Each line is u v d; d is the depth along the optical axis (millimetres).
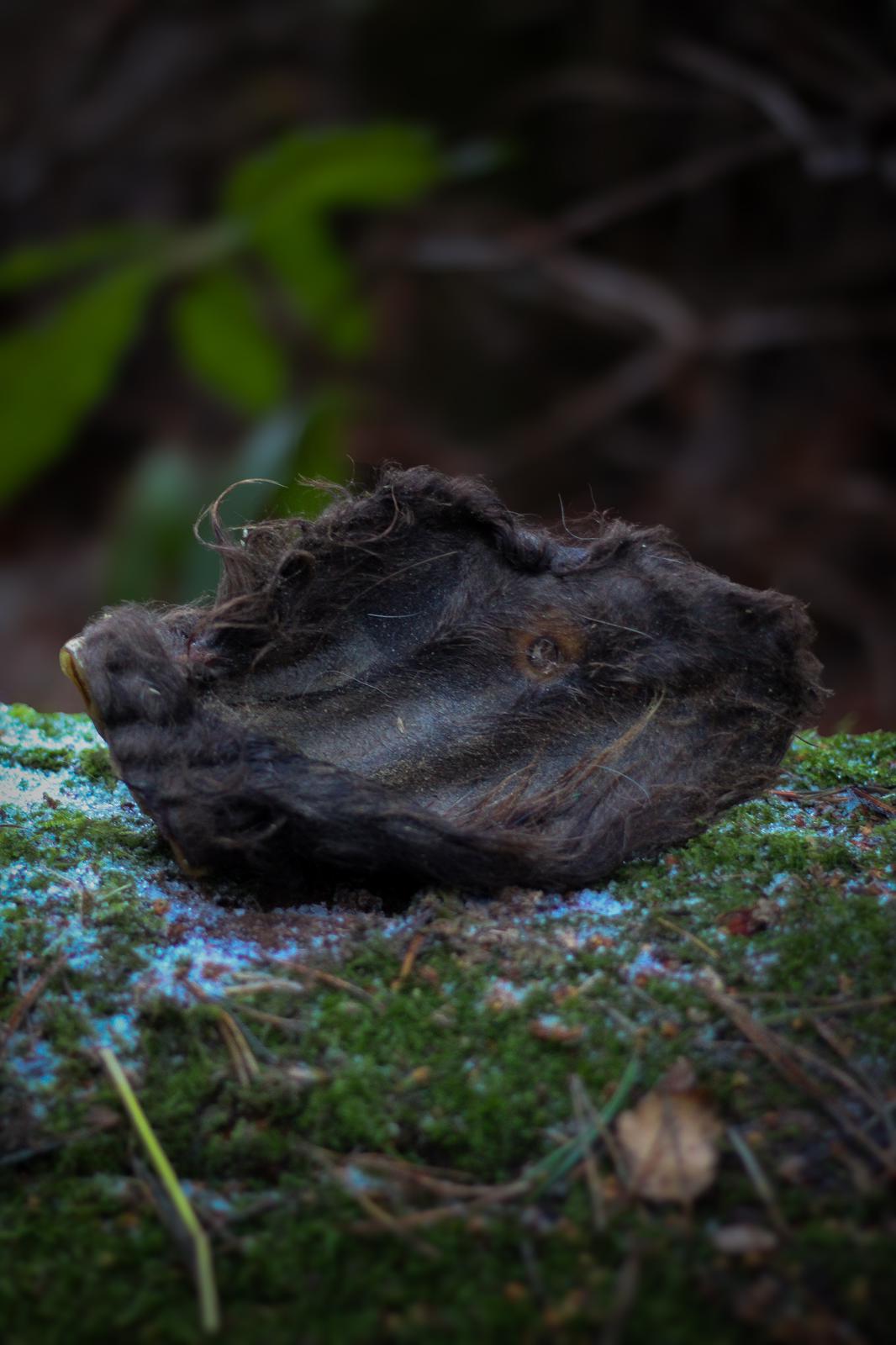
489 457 1553
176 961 612
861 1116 579
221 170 1650
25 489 1618
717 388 1476
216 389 1309
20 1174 582
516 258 1369
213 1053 594
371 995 603
